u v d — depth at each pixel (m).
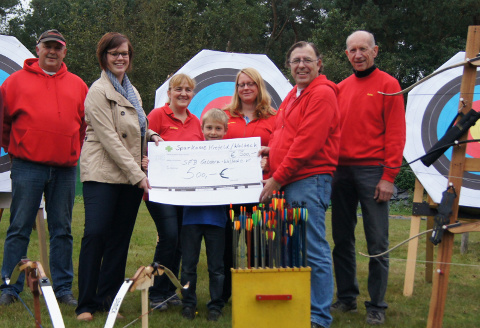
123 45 3.86
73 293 4.62
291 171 3.58
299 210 3.20
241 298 3.08
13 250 4.16
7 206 5.19
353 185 4.23
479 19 22.89
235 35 28.28
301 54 3.69
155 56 22.06
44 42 4.14
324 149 3.68
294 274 3.12
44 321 3.80
